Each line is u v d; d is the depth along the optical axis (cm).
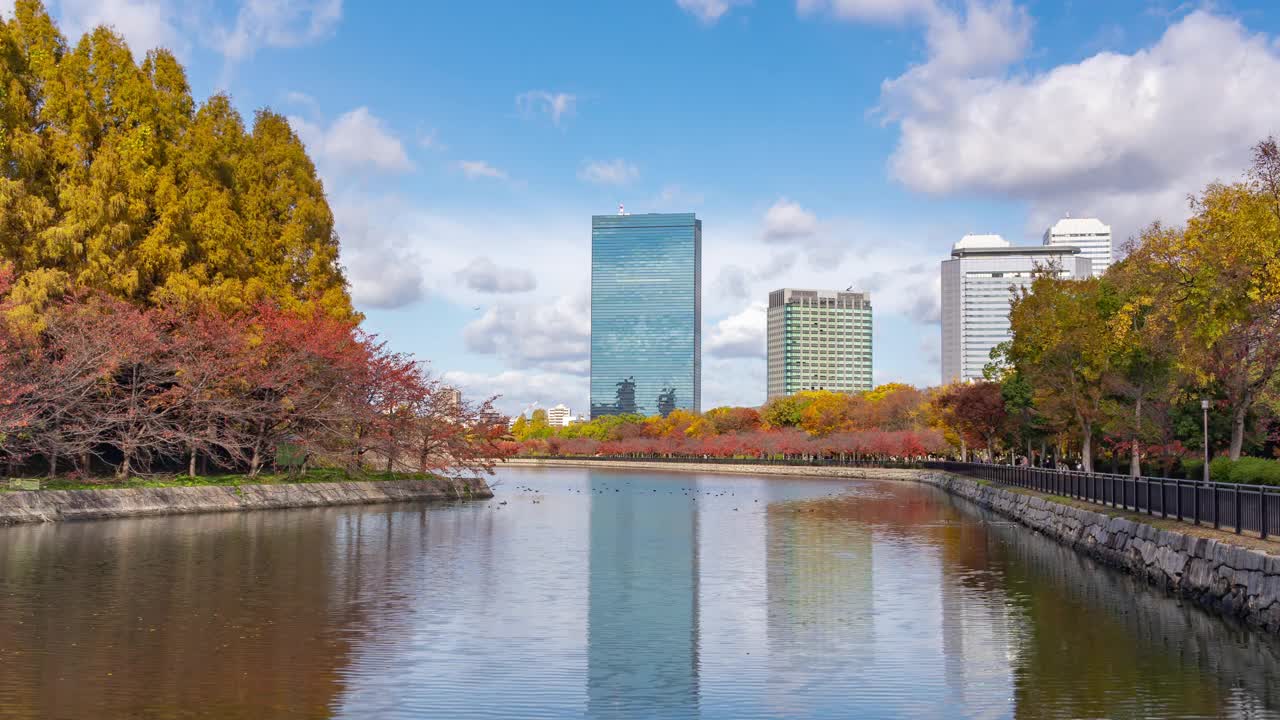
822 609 2081
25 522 3597
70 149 4228
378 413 5522
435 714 1269
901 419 12631
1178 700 1358
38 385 3869
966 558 3008
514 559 2858
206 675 1445
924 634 1817
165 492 4228
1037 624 1912
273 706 1288
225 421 5081
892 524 4306
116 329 4181
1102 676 1497
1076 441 7169
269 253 5372
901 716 1283
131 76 4566
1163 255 3391
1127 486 3078
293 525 3775
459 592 2228
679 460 15162
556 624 1878
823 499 6394
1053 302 5141
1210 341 3028
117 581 2289
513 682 1444
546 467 15125
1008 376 7188
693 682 1458
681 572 2648
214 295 4647
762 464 13188
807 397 16112
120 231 4278
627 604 2123
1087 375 4991
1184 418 5134
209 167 4978
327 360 5147
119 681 1400
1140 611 2055
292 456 5638
